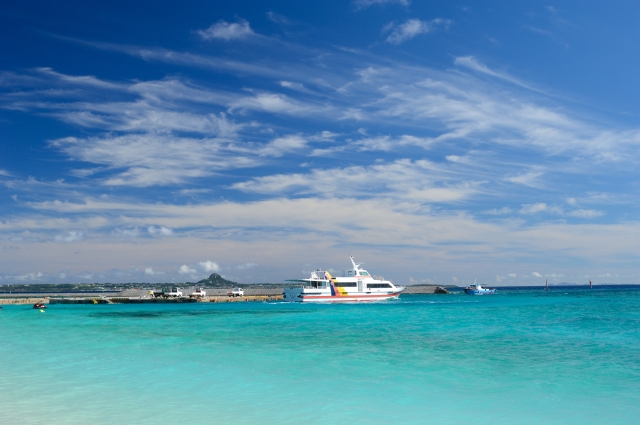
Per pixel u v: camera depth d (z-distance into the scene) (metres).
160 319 53.44
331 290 90.06
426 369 20.69
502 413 14.31
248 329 39.59
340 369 20.80
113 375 19.70
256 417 13.77
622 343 28.27
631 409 14.73
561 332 34.25
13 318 57.06
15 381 18.66
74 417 13.66
